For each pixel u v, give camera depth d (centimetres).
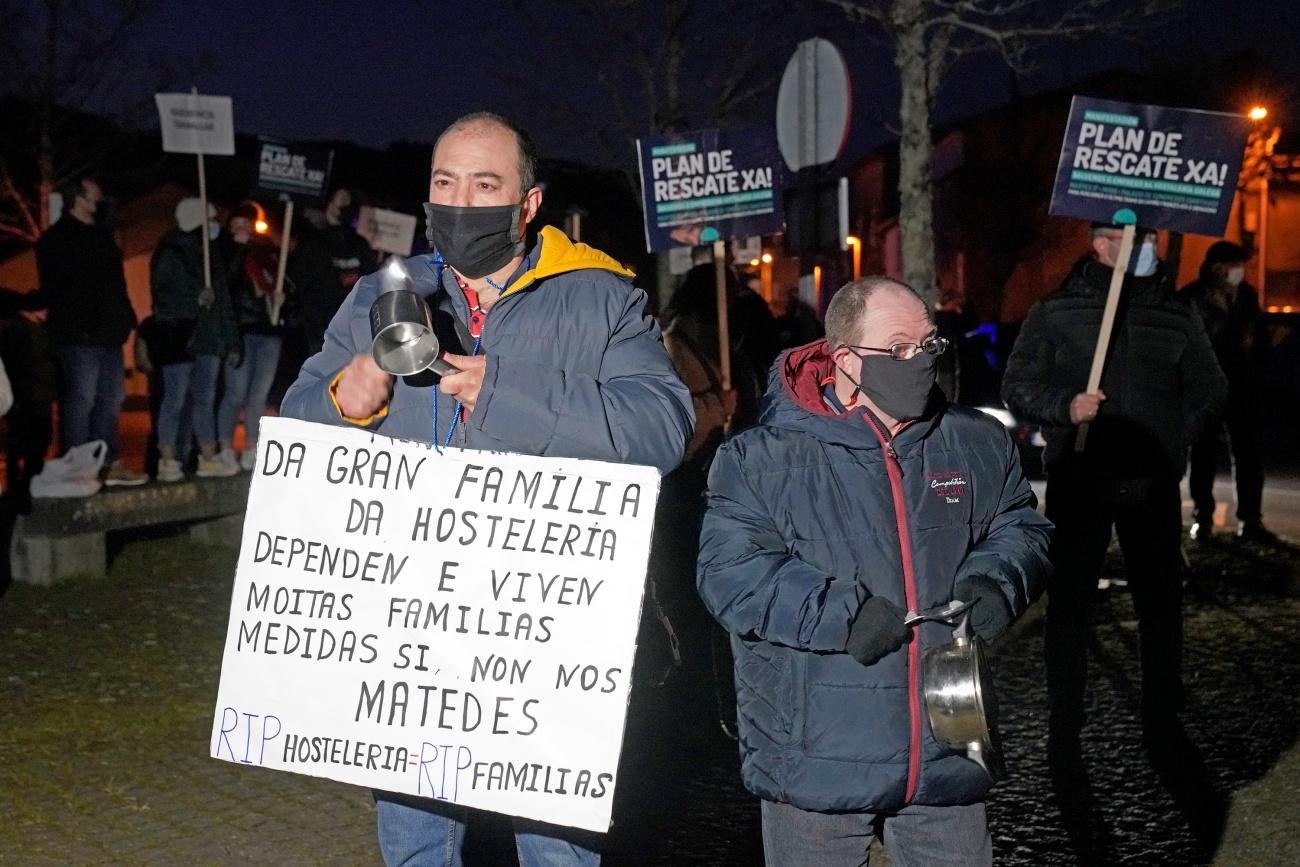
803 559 304
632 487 285
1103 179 582
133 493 896
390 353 269
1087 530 554
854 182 4562
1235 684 664
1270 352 1524
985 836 308
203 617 785
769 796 304
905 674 296
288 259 1106
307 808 504
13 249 2833
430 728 290
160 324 934
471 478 290
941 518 306
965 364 1548
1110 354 555
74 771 536
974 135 3588
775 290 3372
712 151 902
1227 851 470
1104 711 628
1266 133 2736
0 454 1506
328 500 294
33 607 799
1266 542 1009
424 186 3312
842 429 306
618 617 285
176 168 3084
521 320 298
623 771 336
